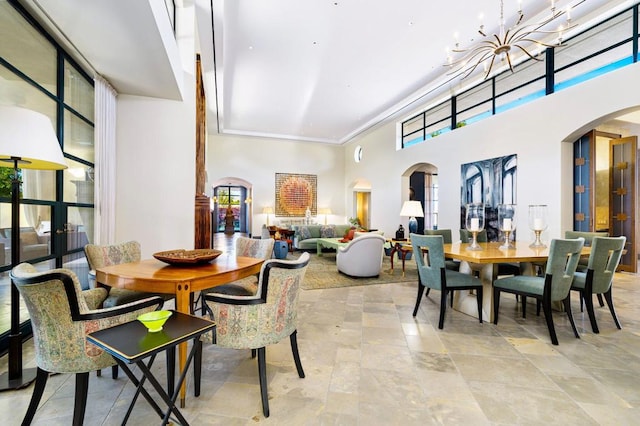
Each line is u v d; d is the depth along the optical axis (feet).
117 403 5.64
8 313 7.73
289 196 37.40
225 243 37.04
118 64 10.52
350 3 13.19
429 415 5.34
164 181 13.60
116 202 12.98
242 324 5.56
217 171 34.78
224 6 13.35
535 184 16.39
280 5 13.30
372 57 17.76
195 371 5.87
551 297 8.45
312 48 16.78
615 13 13.50
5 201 7.68
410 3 13.19
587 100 14.02
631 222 16.78
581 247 8.62
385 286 14.71
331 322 9.91
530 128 16.66
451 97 22.85
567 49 15.96
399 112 26.58
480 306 9.87
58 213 9.95
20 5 7.72
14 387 6.02
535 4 13.17
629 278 15.56
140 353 3.70
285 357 7.52
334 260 22.40
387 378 6.54
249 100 24.81
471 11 13.70
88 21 8.21
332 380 6.47
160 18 8.87
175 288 5.90
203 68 18.48
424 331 9.14
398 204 28.86
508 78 19.13
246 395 5.93
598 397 5.84
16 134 5.46
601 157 17.87
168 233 13.64
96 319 4.81
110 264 8.38
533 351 7.79
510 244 12.11
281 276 5.71
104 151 11.56
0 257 7.53
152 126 13.46
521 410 5.47
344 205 40.09
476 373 6.73
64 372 4.65
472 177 20.42
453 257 9.76
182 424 4.50
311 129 33.86
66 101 10.37
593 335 8.78
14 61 7.93
